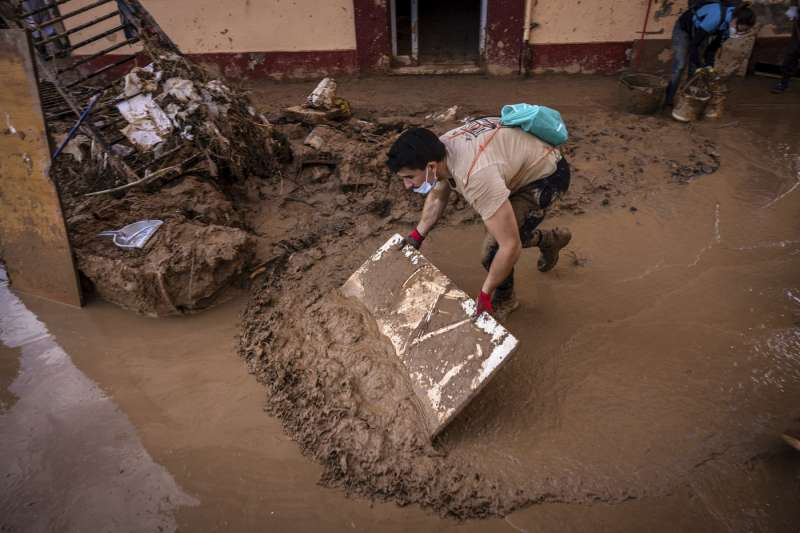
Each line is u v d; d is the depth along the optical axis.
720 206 4.43
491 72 7.61
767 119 5.94
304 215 4.40
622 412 2.79
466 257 3.95
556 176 2.77
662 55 7.17
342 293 3.29
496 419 2.76
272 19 7.36
